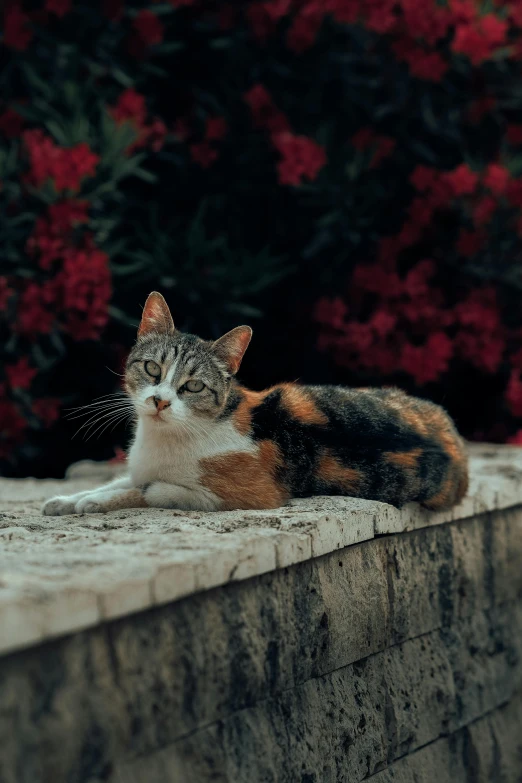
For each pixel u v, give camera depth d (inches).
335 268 353.7
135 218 339.3
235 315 326.3
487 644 220.2
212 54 353.1
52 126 297.9
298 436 183.3
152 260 314.0
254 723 135.6
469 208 340.2
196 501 177.2
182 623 124.4
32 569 118.5
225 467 176.2
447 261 353.7
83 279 284.8
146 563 122.3
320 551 153.9
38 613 101.8
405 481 187.6
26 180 289.1
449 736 194.7
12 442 303.3
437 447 195.2
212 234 348.8
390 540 181.9
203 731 126.0
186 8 348.2
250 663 135.9
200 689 125.8
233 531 149.9
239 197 354.3
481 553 221.8
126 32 325.7
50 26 324.2
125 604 112.8
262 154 343.9
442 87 356.2
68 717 106.0
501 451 312.0
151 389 176.2
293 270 332.8
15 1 314.2
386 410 195.9
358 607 166.4
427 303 342.6
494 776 212.2
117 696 112.7
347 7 323.0
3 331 302.5
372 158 335.9
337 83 357.1
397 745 173.0
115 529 152.3
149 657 118.3
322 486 184.7
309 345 356.2
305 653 149.7
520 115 376.5
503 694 225.6
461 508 207.2
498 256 348.8
